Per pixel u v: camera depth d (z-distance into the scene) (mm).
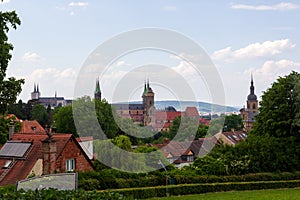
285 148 36781
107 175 24031
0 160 27922
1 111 26797
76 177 10875
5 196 9477
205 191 28641
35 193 9680
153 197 25562
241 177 32000
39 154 27250
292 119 39500
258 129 42906
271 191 30344
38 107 100562
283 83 41406
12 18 25844
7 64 25391
